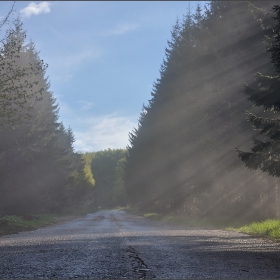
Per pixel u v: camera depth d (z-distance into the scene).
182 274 7.18
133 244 12.62
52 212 57.34
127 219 42.62
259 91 16.91
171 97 38.41
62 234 18.20
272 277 6.93
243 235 16.64
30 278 6.85
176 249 11.08
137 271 7.50
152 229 21.95
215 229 21.88
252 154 16.55
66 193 62.81
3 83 17.23
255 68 26.17
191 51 33.00
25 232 20.30
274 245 12.29
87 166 106.75
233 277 6.91
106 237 15.74
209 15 31.09
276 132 15.72
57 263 8.55
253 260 8.92
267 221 19.83
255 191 25.94
